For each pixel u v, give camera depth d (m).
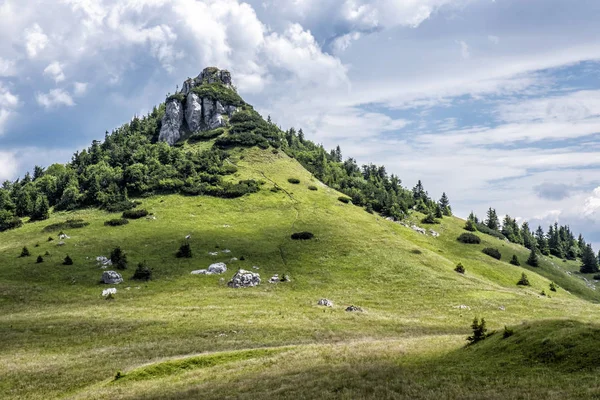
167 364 42.19
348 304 78.50
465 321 68.00
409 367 33.56
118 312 69.69
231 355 45.31
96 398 34.28
